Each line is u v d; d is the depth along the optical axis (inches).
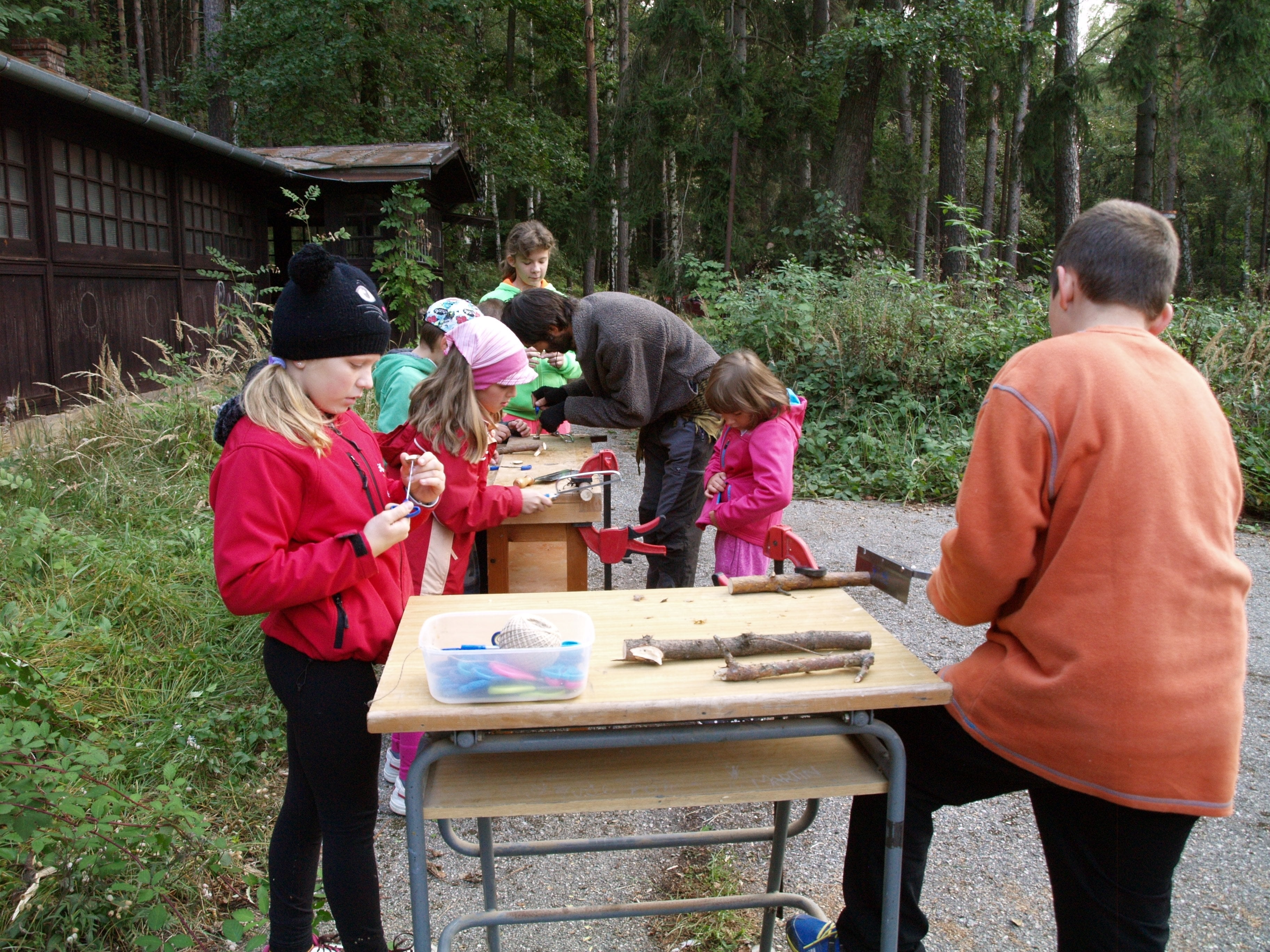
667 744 60.0
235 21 676.1
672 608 74.5
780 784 64.2
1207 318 319.9
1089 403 56.0
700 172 735.1
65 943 81.1
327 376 70.9
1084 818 59.3
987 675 60.7
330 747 71.4
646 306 137.3
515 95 917.2
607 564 118.2
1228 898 94.2
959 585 60.1
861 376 319.3
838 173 663.1
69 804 80.2
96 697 122.0
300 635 71.2
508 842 104.0
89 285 301.6
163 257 350.3
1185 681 54.3
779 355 339.6
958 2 629.0
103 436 209.5
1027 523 56.6
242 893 94.0
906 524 237.1
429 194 479.8
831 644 64.9
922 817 66.9
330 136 687.1
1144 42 691.4
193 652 133.8
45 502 184.4
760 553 126.8
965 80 741.3
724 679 60.2
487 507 102.0
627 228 786.8
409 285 406.3
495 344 107.0
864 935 67.9
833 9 810.2
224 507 67.1
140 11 861.8
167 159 350.3
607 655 64.9
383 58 702.5
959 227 687.1
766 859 100.9
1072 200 710.5
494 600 76.3
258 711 124.0
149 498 191.3
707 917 90.7
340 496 71.6
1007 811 111.0
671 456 142.3
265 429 68.1
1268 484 247.9
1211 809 54.6
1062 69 724.0
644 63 746.2
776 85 722.8
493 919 77.1
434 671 56.4
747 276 646.5
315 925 80.8
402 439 100.8
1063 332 64.8
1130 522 54.8
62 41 734.5
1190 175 1349.7
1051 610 57.0
